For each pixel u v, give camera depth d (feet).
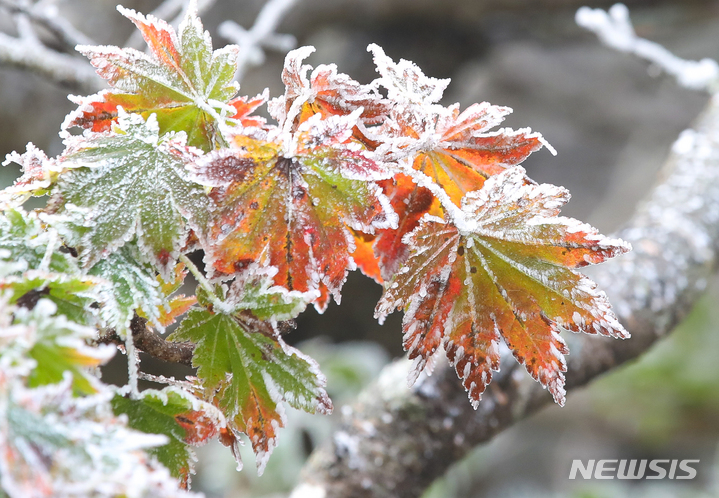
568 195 2.09
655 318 3.38
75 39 4.09
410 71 2.16
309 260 2.09
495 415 2.98
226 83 2.16
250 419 2.07
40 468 1.82
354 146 2.06
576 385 3.20
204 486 7.14
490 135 2.15
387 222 2.07
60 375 1.88
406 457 2.89
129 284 2.02
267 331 2.06
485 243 2.09
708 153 4.34
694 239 3.73
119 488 1.83
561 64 15.69
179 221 2.05
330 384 7.45
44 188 2.06
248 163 2.05
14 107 9.04
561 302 2.09
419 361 2.10
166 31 2.14
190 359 2.09
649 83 15.75
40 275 1.94
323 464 2.94
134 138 2.07
